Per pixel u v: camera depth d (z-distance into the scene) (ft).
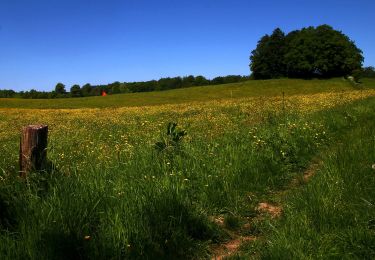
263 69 448.24
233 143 31.04
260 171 25.02
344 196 19.06
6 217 15.26
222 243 17.01
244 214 19.54
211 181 21.63
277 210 20.27
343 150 27.61
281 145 31.53
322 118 47.83
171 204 17.52
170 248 15.38
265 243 15.89
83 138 42.37
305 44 394.93
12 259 13.17
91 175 19.40
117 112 117.91
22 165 17.83
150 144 27.30
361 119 47.50
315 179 22.12
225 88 307.99
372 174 21.84
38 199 15.96
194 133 37.73
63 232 14.51
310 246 14.62
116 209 16.26
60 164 21.93
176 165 23.26
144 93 312.09
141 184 18.93
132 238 15.14
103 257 14.15
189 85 529.04
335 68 387.96
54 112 146.30
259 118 55.98
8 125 90.94
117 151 26.55
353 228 15.51
